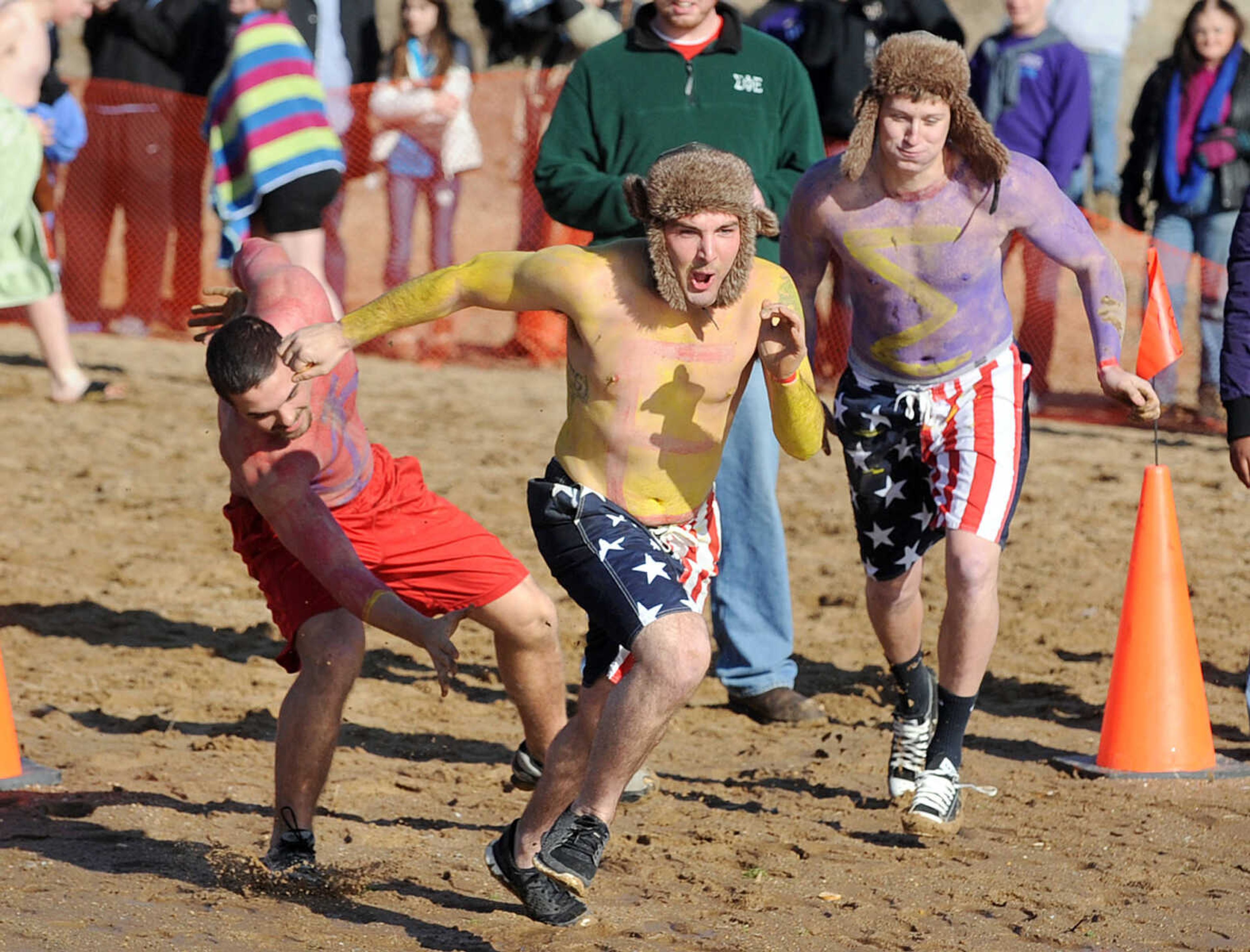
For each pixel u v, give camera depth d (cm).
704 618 1412
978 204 1694
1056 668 2405
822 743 2094
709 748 2072
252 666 2338
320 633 1535
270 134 3847
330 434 1606
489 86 4672
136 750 1959
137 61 4509
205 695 2208
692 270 1346
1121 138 6888
